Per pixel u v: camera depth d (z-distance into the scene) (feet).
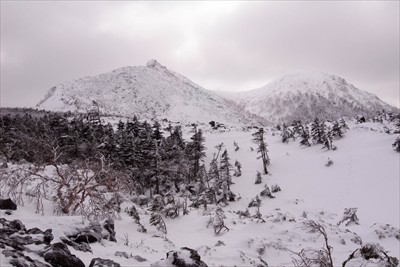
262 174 229.45
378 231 91.50
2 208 58.59
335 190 183.32
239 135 336.08
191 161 231.91
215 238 80.02
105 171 75.36
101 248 50.24
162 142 226.79
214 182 207.00
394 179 181.16
